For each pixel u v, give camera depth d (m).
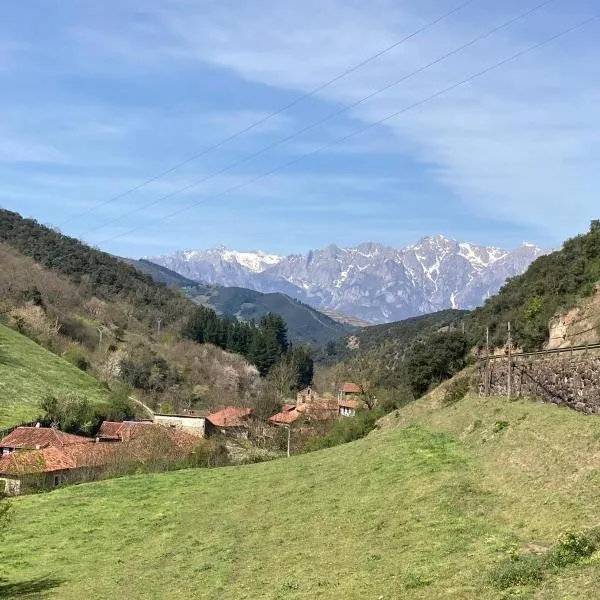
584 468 24.73
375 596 19.44
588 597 14.77
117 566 34.09
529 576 17.08
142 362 150.38
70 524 44.59
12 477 62.53
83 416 94.88
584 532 18.70
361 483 36.25
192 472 57.12
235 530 35.06
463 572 19.20
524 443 31.45
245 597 23.27
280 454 87.94
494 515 24.59
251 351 186.12
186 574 29.14
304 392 138.88
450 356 79.75
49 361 119.25
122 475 66.38
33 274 177.75
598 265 67.94
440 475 32.44
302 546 28.53
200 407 140.88
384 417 66.94
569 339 56.00
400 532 25.72
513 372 43.59
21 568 36.66
